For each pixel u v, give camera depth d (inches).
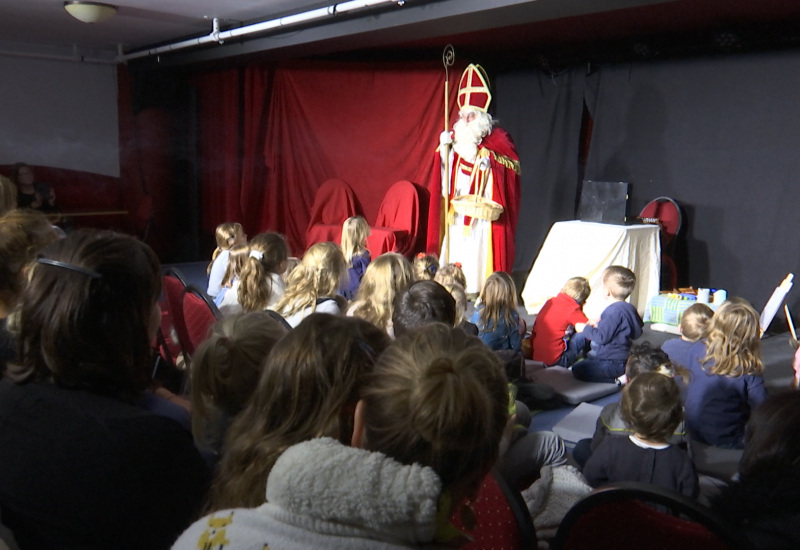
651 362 103.9
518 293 248.1
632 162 236.1
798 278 201.0
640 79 230.4
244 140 302.8
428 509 23.7
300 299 94.7
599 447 80.0
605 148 242.8
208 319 94.6
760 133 204.4
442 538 25.6
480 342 31.5
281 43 217.8
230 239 159.3
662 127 226.8
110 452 34.3
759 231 208.1
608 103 239.6
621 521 43.6
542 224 264.5
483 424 26.3
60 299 36.8
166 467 35.4
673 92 222.5
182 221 332.5
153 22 235.1
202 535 25.8
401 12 173.2
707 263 221.8
